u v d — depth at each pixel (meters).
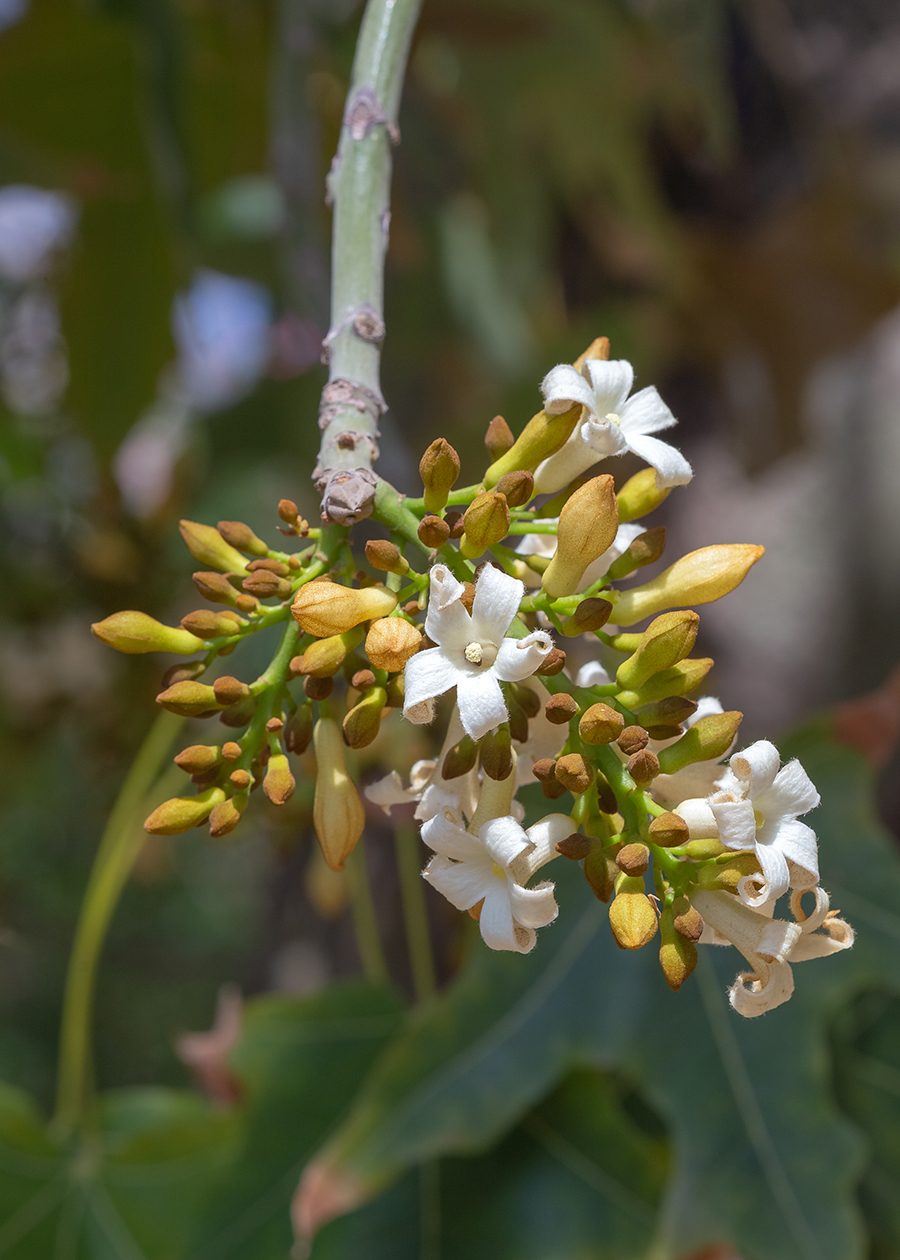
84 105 0.64
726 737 0.29
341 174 0.33
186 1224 0.43
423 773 0.31
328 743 0.31
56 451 0.75
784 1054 0.41
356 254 0.33
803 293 0.82
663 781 0.30
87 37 0.61
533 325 0.82
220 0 0.64
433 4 0.61
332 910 0.49
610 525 0.30
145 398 0.71
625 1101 0.44
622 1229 0.41
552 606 0.31
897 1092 0.43
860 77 0.79
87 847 1.42
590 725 0.29
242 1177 0.43
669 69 0.74
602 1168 0.42
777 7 0.80
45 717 0.67
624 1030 0.42
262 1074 0.43
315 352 0.73
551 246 0.82
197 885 1.87
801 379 0.84
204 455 0.77
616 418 0.31
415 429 0.77
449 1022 0.42
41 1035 1.75
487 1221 0.42
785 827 0.29
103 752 0.67
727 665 0.83
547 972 0.42
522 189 0.77
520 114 0.74
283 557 0.32
